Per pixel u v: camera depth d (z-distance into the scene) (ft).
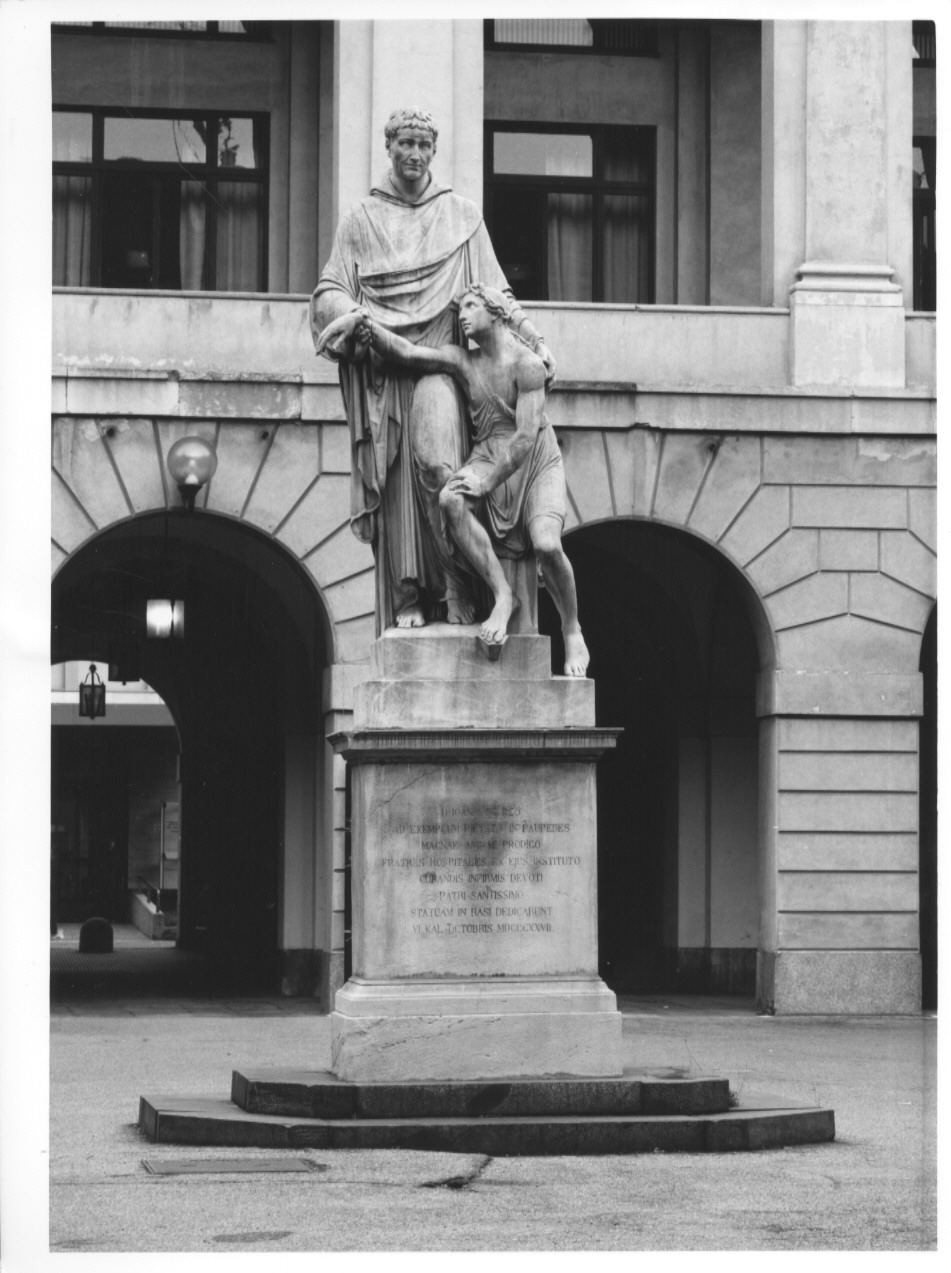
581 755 41.78
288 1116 40.73
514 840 41.65
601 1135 39.68
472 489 42.65
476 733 41.37
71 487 85.15
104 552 97.14
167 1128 41.24
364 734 41.19
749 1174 37.68
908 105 91.56
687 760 100.53
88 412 85.20
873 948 87.45
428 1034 40.88
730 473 89.20
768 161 91.76
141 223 100.22
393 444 43.86
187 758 138.31
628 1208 34.19
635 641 105.29
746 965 99.50
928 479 90.02
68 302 86.17
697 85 105.40
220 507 86.07
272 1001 91.30
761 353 90.38
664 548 98.32
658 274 104.78
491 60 104.37
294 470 86.63
